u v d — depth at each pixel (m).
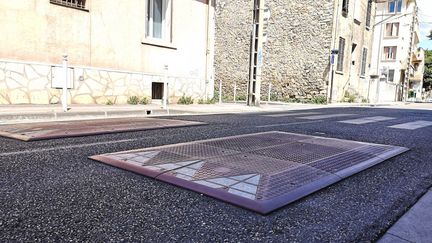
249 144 4.29
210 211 2.14
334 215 2.17
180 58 11.09
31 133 4.66
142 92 9.89
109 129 5.27
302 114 9.91
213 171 2.94
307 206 2.30
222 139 4.64
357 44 21.27
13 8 7.03
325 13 17.84
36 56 7.46
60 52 7.88
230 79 22.02
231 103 13.35
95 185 2.57
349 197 2.52
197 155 3.54
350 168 3.27
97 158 3.34
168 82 10.75
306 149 4.05
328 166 3.29
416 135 5.75
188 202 2.27
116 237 1.77
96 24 8.58
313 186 2.67
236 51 21.66
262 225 1.97
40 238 1.73
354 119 8.46
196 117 7.97
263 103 15.47
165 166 3.05
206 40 12.03
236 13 21.55
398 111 12.70
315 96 18.38
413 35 38.19
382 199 2.50
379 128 6.63
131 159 3.30
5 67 6.97
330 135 5.46
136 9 9.54
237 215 2.09
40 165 3.07
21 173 2.81
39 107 6.98
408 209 2.33
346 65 19.95
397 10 36.78
